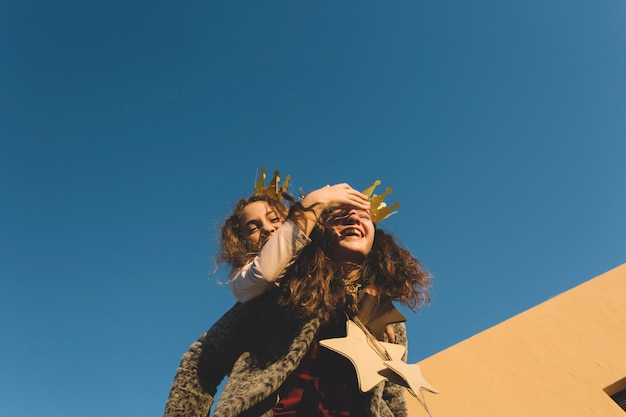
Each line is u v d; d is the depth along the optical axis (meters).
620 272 3.66
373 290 2.03
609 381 3.08
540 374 3.19
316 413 1.69
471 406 3.11
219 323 1.91
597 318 3.41
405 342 2.17
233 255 2.33
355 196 1.86
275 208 2.49
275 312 1.83
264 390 1.51
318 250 1.87
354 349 1.63
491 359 3.33
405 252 2.28
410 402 3.19
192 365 1.82
